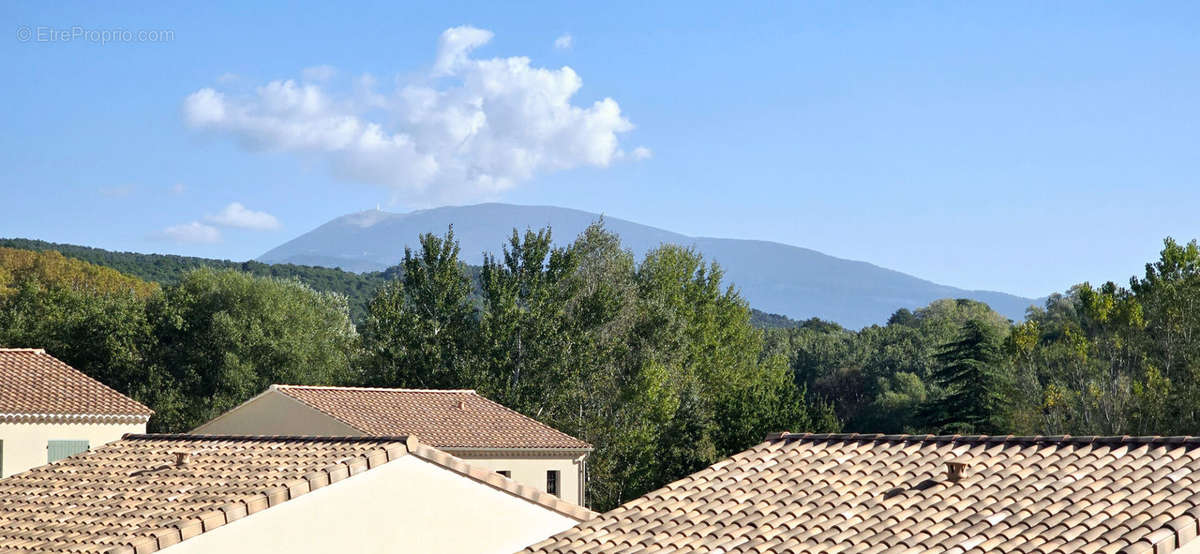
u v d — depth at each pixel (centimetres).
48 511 1947
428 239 5628
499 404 5003
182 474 2053
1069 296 11650
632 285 6544
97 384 3988
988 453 1467
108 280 9012
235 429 4119
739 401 6162
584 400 5672
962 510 1297
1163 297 5153
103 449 2431
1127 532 1121
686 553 1320
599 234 6544
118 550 1606
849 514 1350
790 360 12112
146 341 6378
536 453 4150
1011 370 5731
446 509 1909
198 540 1683
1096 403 5162
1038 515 1231
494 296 5522
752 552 1291
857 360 11681
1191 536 1102
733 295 7362
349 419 3831
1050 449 1430
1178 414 4872
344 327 7325
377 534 1836
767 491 1482
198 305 6469
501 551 1952
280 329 6525
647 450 5600
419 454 1895
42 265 8831
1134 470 1304
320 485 1797
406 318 5559
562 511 2025
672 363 6338
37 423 3647
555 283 5675
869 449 1581
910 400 9575
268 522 1747
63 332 6353
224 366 6197
